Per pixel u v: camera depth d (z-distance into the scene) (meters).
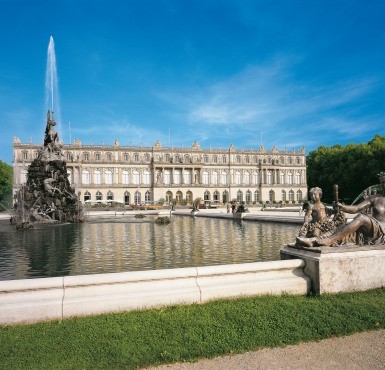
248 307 7.02
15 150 113.56
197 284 7.44
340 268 7.83
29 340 5.74
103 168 124.75
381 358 5.51
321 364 5.34
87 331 6.02
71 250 16.08
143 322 6.36
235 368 5.23
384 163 92.00
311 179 140.38
